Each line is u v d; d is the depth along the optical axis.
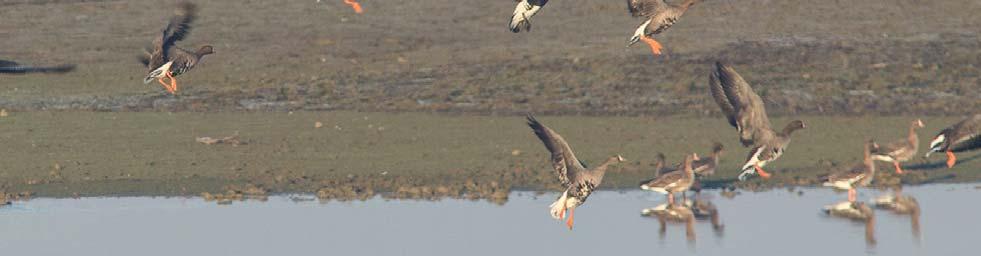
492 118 36.78
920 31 49.41
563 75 42.94
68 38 50.66
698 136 33.94
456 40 49.56
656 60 44.78
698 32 49.38
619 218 26.17
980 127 22.73
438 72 44.25
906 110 37.78
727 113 18.84
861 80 41.78
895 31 49.47
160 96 41.22
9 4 56.47
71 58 47.31
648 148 32.62
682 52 46.00
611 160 17.94
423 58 46.62
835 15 51.78
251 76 44.28
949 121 35.97
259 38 50.03
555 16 52.69
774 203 27.25
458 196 27.83
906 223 25.64
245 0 56.50
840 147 32.72
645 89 40.66
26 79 43.34
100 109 39.00
